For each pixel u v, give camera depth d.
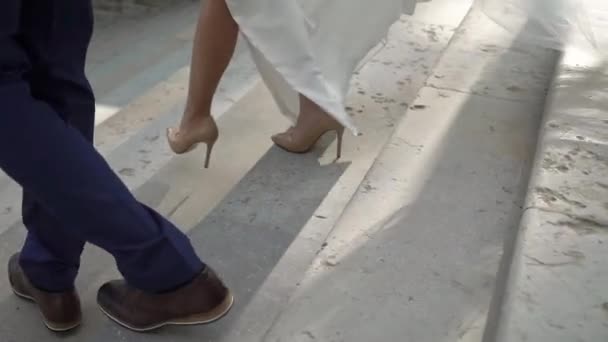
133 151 2.29
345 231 1.76
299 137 2.21
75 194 1.22
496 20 2.33
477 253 1.69
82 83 1.32
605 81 2.30
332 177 2.14
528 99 2.40
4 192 2.07
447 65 2.62
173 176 2.14
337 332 1.46
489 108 2.33
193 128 2.04
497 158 2.06
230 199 2.03
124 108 2.63
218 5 1.85
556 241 1.58
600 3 2.72
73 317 1.54
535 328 1.34
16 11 1.12
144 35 3.69
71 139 1.22
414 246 1.71
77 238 1.44
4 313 1.61
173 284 1.42
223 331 1.57
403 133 2.17
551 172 1.82
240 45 3.06
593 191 1.75
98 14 4.15
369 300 1.54
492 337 1.38
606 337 1.32
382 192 1.90
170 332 1.55
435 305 1.53
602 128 2.03
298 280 1.73
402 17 3.22
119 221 1.28
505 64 2.65
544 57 2.71
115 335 1.55
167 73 3.00
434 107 2.33
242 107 2.55
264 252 1.82
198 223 1.92
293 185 2.10
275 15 1.72
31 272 1.49
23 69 1.18
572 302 1.40
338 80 1.88
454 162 2.04
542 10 2.26
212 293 1.44
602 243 1.58
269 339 1.45
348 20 1.83
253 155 2.25
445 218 1.81
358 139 2.32
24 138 1.17
